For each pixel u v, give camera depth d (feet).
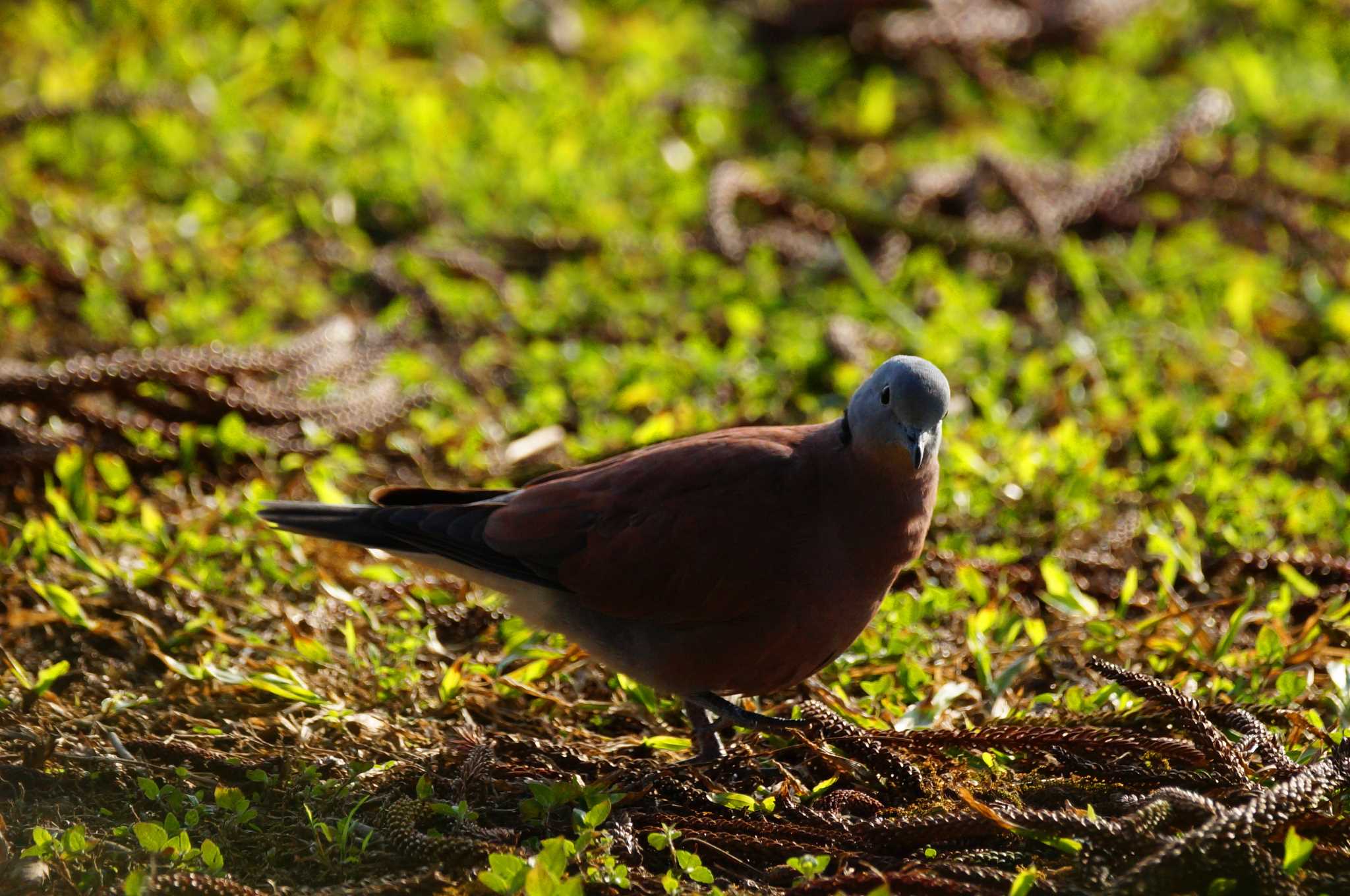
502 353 43.96
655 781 25.25
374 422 38.96
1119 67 64.80
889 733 25.39
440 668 29.45
